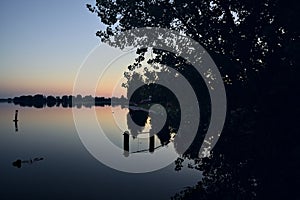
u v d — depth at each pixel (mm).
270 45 11281
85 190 16516
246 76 12750
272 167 11000
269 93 11070
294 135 10945
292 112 11008
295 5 9961
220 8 12766
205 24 13000
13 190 16797
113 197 15070
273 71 11508
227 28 12711
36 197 15555
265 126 11562
